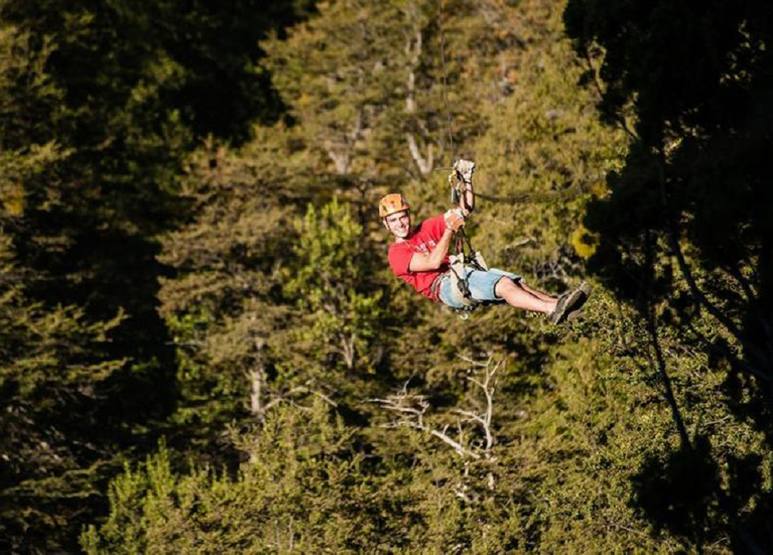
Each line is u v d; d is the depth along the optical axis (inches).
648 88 1704.0
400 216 1298.0
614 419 2977.4
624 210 1780.3
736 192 1620.3
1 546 4377.5
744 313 1811.0
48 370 4532.5
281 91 6875.0
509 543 3154.5
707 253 1699.1
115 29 6668.3
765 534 1886.1
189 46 7140.8
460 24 6008.9
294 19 7716.5
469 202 1246.9
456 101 5807.1
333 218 4800.7
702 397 2640.3
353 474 3275.1
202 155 5654.5
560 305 1185.4
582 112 4315.9
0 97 5073.8
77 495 4328.3
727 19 1637.6
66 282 5295.3
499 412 3941.9
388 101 6235.2
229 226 5044.3
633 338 2536.9
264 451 3341.5
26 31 5260.8
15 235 5000.0
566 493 3036.4
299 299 4803.2
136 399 5418.3
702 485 1713.8
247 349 4815.5
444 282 1272.1
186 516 3161.9
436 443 3678.6
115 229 5782.5
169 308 5103.3
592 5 1841.8
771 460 2046.0
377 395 4419.3
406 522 3230.8
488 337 4008.4
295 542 3203.7
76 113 5536.4
